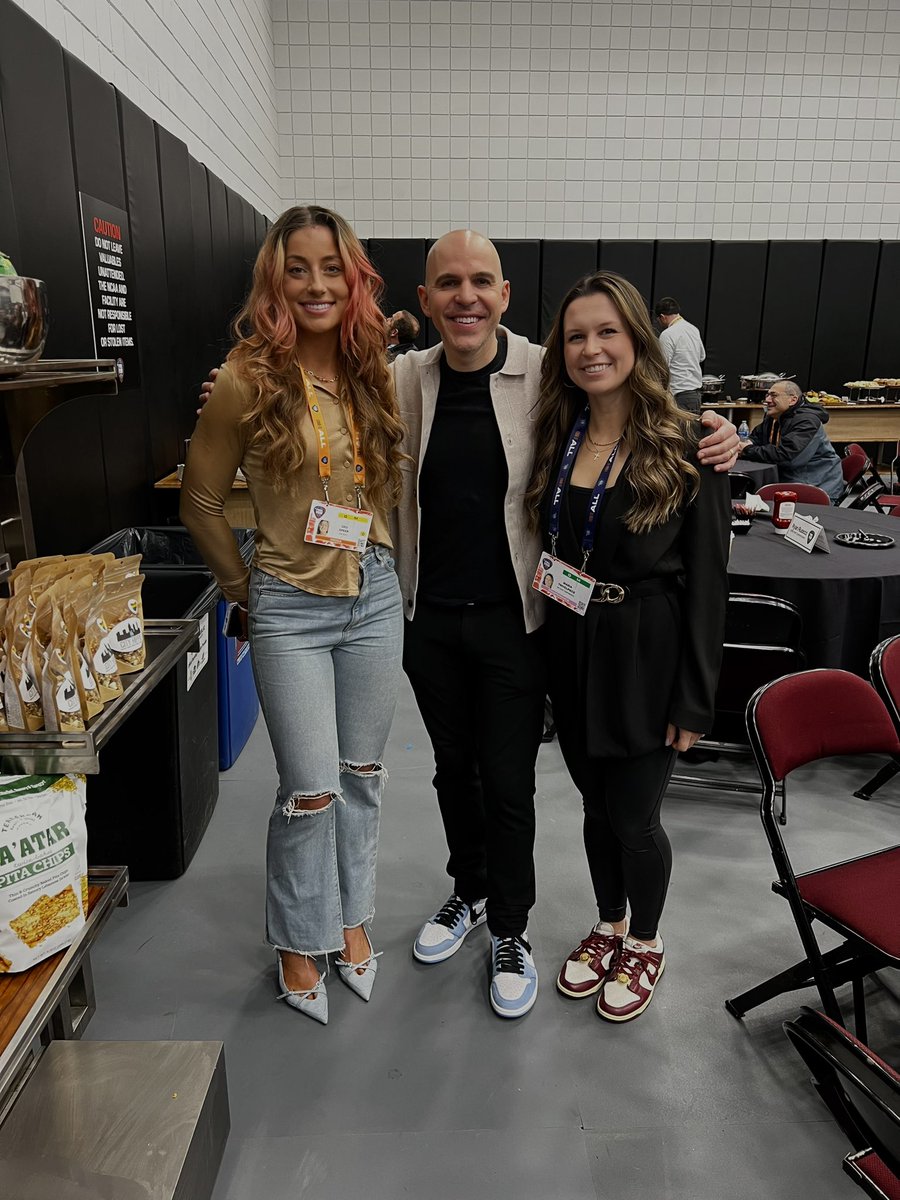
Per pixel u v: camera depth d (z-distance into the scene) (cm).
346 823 176
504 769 167
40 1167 118
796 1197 136
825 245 725
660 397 139
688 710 148
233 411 143
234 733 281
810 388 762
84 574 126
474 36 672
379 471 152
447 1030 171
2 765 112
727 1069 161
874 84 710
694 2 673
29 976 113
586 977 179
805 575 259
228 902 211
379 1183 138
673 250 718
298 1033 169
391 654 164
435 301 144
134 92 309
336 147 695
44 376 111
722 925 203
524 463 154
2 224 185
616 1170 141
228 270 461
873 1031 171
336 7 659
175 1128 124
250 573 161
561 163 709
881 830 246
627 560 144
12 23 192
